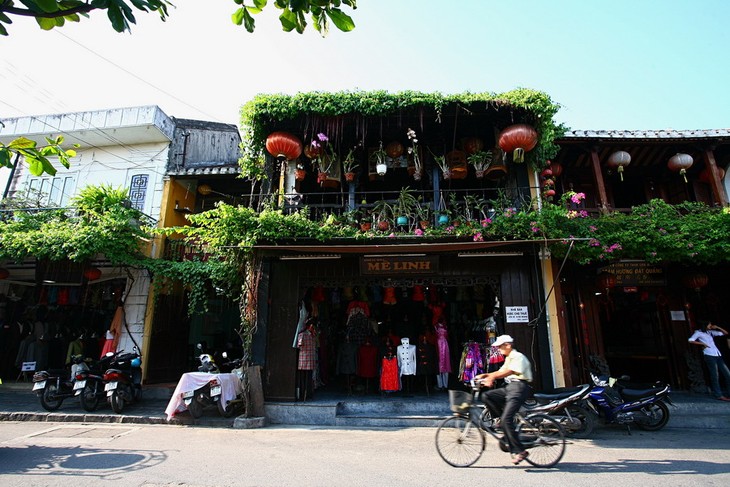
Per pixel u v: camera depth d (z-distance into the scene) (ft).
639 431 22.65
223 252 27.86
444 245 24.14
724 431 22.70
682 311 31.73
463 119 29.01
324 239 25.77
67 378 28.37
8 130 38.42
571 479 14.47
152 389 32.96
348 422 24.62
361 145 30.91
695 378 29.94
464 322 33.76
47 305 37.24
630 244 24.99
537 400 21.67
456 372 34.09
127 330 34.58
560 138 29.45
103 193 33.40
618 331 35.91
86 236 30.01
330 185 30.50
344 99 27.27
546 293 27.04
